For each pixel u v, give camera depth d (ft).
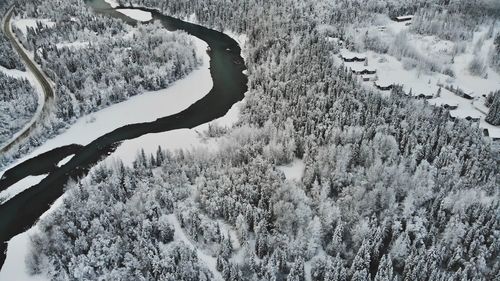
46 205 464.24
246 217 390.42
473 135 484.33
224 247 369.50
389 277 333.42
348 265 365.61
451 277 325.21
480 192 403.54
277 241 376.07
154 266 352.49
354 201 399.44
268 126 515.09
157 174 466.29
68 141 560.20
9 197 474.49
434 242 363.35
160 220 393.29
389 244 369.91
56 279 363.56
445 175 419.95
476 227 368.07
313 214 397.19
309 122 511.81
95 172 467.52
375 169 421.59
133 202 410.11
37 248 387.34
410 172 435.12
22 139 554.46
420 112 526.16
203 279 345.72
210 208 410.93
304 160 476.13
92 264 359.66
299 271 344.49
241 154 472.44
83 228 391.45
